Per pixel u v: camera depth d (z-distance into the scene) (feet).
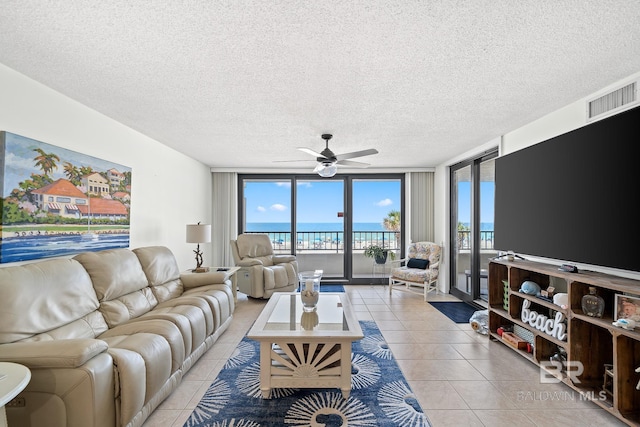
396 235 21.56
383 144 14.08
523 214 10.03
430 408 7.11
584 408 7.11
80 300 7.46
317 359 7.60
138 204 12.06
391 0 4.89
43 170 7.87
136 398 5.99
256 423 6.58
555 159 8.75
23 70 7.21
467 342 10.91
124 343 6.70
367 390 7.87
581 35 5.83
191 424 6.53
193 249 16.88
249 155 16.15
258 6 5.01
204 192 18.53
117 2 4.91
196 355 9.02
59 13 5.19
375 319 13.43
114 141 10.68
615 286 6.56
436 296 17.62
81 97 8.77
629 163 6.70
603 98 8.23
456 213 17.83
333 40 6.00
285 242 22.77
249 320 13.32
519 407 7.14
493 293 11.09
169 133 12.27
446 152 15.74
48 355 5.08
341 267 23.24
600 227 7.33
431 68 7.12
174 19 5.35
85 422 5.12
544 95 8.66
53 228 8.14
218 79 7.65
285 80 7.70
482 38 5.94
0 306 5.75
